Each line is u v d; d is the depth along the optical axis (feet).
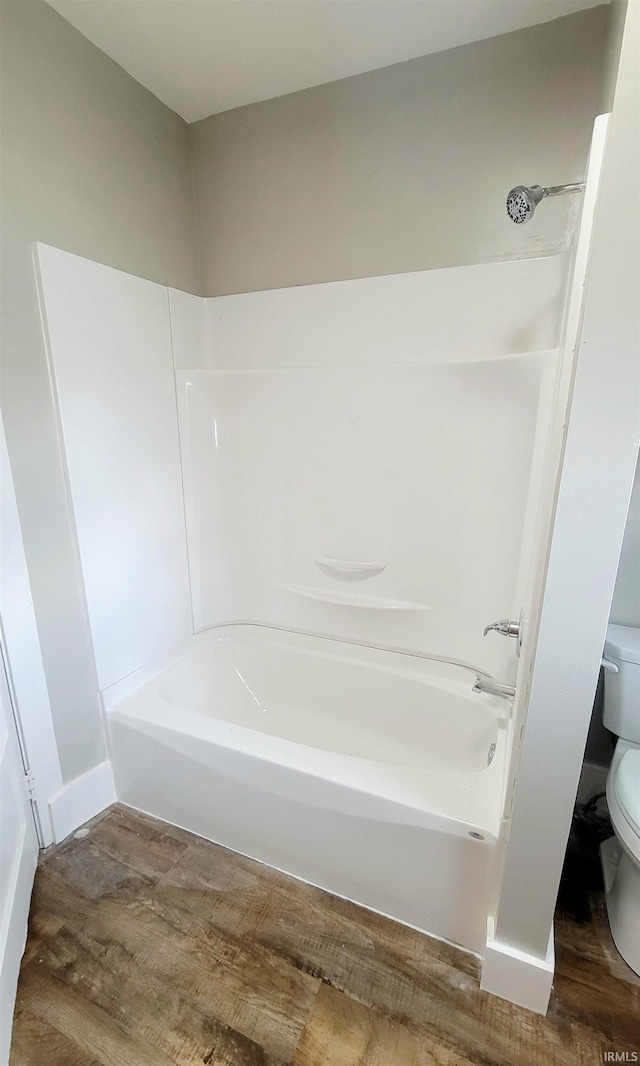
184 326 6.19
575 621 2.77
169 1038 3.43
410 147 5.21
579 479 2.60
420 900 4.08
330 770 4.26
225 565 6.94
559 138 4.67
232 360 6.52
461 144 5.02
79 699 5.17
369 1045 3.39
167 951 4.01
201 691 6.55
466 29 4.64
